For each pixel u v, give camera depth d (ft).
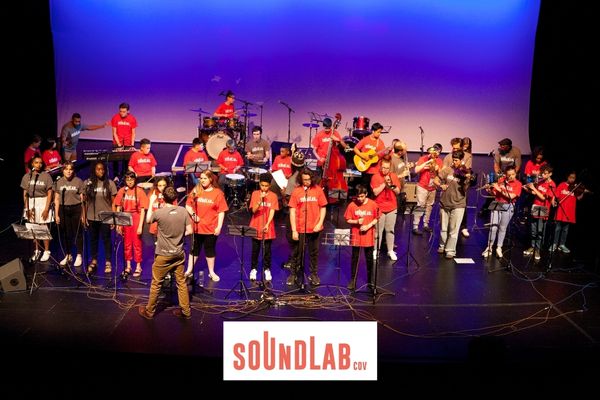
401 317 25.31
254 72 55.42
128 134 43.68
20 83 50.96
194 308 25.49
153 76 55.83
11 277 26.23
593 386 21.70
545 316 25.85
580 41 47.62
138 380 21.58
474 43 55.52
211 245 27.53
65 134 42.83
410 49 55.42
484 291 28.19
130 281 27.89
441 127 56.95
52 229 34.27
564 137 49.65
